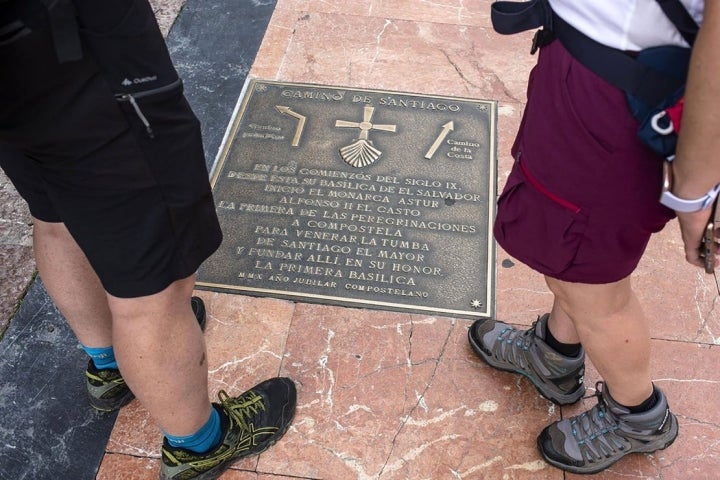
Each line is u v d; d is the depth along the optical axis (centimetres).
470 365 193
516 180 134
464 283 210
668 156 104
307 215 226
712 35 83
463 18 302
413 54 286
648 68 101
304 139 250
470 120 258
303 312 203
